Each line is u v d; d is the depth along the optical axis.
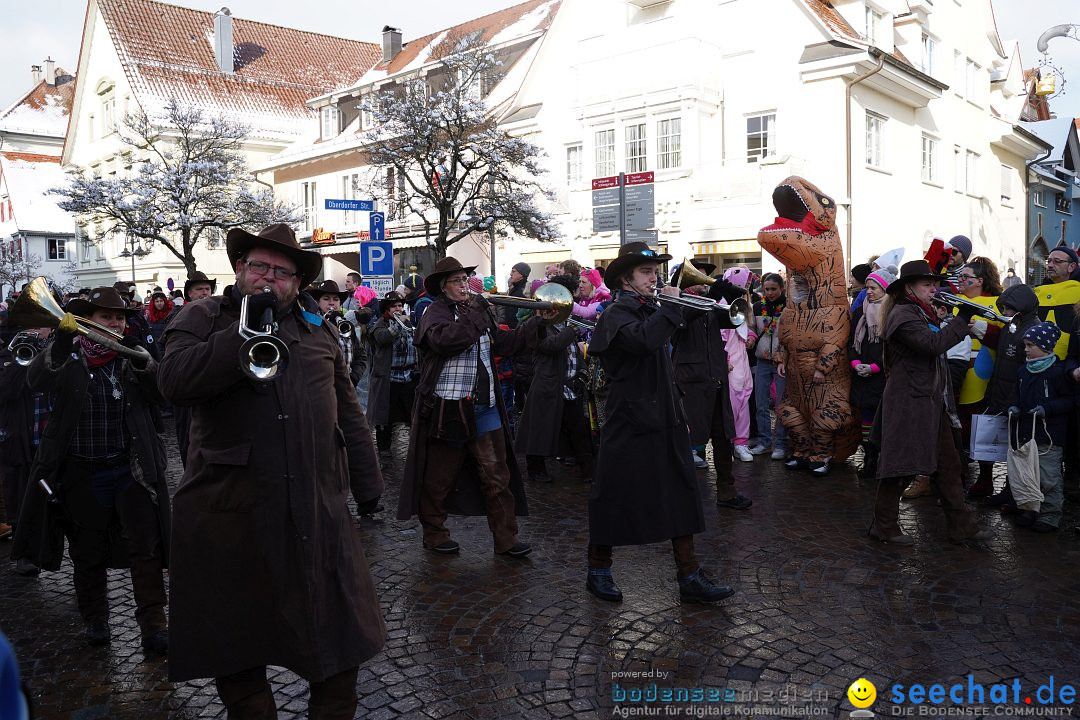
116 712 3.47
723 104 18.56
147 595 4.05
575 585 4.82
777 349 7.88
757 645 3.92
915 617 4.21
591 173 20.05
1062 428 5.52
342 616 2.76
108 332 4.06
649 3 19.39
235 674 2.74
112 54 35.16
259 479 2.63
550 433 7.32
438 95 15.14
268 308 2.50
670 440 4.38
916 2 20.16
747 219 17.30
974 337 6.57
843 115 16.81
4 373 5.55
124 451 4.07
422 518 5.52
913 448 5.16
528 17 26.52
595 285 8.90
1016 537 5.53
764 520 6.05
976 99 23.56
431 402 5.28
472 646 4.00
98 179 20.97
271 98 35.91
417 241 22.95
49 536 4.11
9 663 1.35
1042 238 29.98
